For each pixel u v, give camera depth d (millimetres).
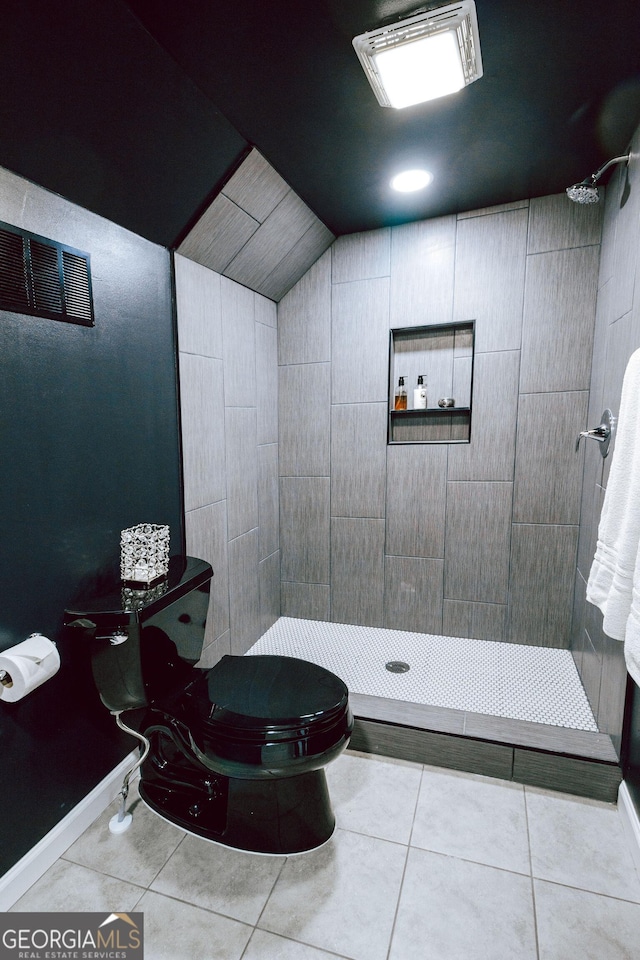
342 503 2629
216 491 2100
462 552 2436
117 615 1271
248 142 1605
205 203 1688
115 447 1519
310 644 2461
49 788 1335
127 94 1206
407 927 1163
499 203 2127
